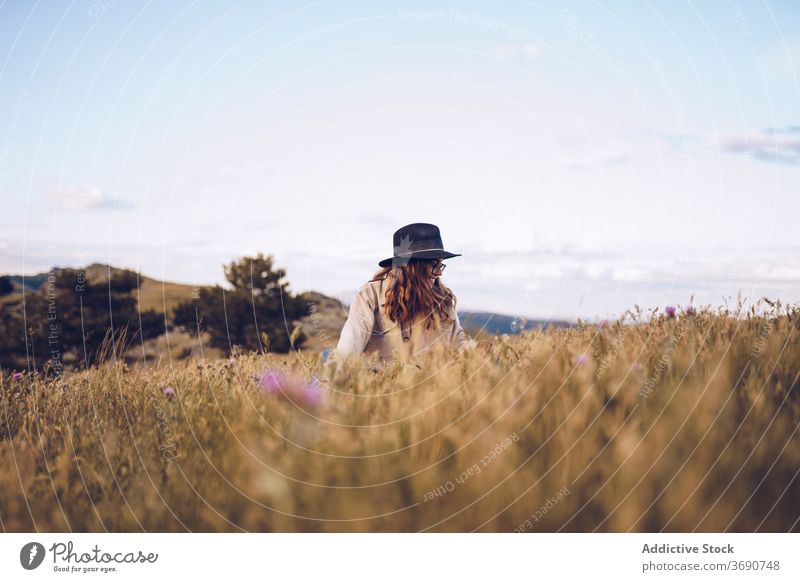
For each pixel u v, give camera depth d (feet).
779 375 7.93
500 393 7.67
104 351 11.47
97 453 7.67
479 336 11.25
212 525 6.33
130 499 6.71
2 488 6.98
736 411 6.82
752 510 5.46
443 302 13.17
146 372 11.27
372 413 7.81
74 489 6.93
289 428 7.54
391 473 6.34
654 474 5.81
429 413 7.32
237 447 7.07
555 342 9.73
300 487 6.29
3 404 10.13
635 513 5.58
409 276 13.01
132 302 63.46
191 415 8.38
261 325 71.72
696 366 8.13
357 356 10.73
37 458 7.73
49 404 10.07
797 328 9.44
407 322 13.02
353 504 6.11
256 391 9.03
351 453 6.77
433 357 9.89
